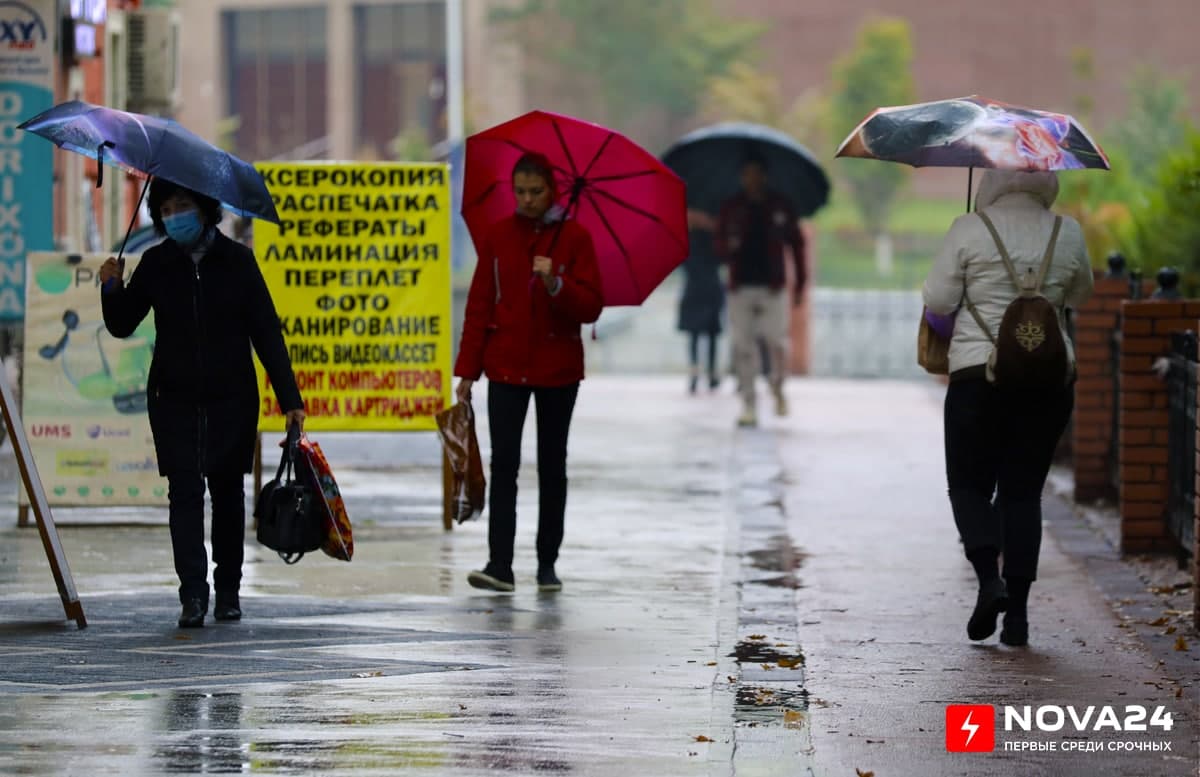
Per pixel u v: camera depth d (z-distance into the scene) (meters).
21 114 39.38
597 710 19.11
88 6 44.91
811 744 17.88
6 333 40.78
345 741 17.72
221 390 23.02
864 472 41.09
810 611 24.97
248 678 20.27
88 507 31.77
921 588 26.80
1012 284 22.41
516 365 25.67
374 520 32.88
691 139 59.56
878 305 94.31
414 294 31.70
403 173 31.64
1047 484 38.66
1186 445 27.77
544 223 25.69
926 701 19.75
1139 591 26.38
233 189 22.53
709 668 21.23
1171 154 43.56
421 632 23.00
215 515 23.62
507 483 25.95
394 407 31.70
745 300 51.72
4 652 21.48
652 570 28.11
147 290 22.97
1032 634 23.39
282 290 31.52
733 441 47.72
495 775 16.66
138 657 21.27
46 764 16.80
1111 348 35.19
